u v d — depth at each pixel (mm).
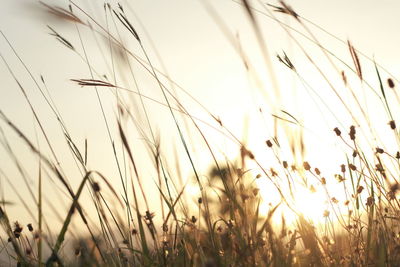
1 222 689
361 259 782
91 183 738
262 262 733
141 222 734
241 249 719
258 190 773
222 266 702
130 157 761
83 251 703
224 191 764
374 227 779
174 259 745
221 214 777
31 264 696
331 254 770
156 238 756
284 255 741
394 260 735
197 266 742
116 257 741
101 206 736
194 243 751
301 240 774
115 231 745
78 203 692
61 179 706
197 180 783
